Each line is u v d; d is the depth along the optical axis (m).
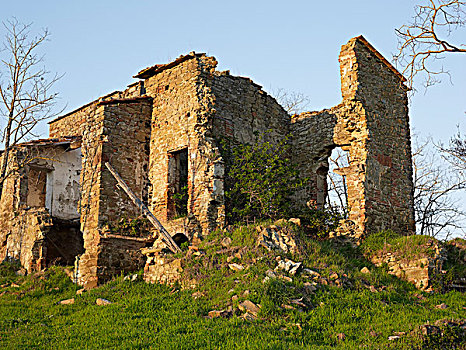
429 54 11.11
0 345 9.81
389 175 17.52
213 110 16.86
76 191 21.67
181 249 15.09
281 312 10.45
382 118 17.78
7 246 19.67
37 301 14.80
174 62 17.84
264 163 17.19
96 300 13.20
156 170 17.77
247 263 12.65
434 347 9.26
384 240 15.48
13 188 19.95
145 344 9.07
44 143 20.19
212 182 16.08
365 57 17.72
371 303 11.44
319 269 12.65
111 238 16.16
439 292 13.22
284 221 14.57
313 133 19.36
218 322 10.18
